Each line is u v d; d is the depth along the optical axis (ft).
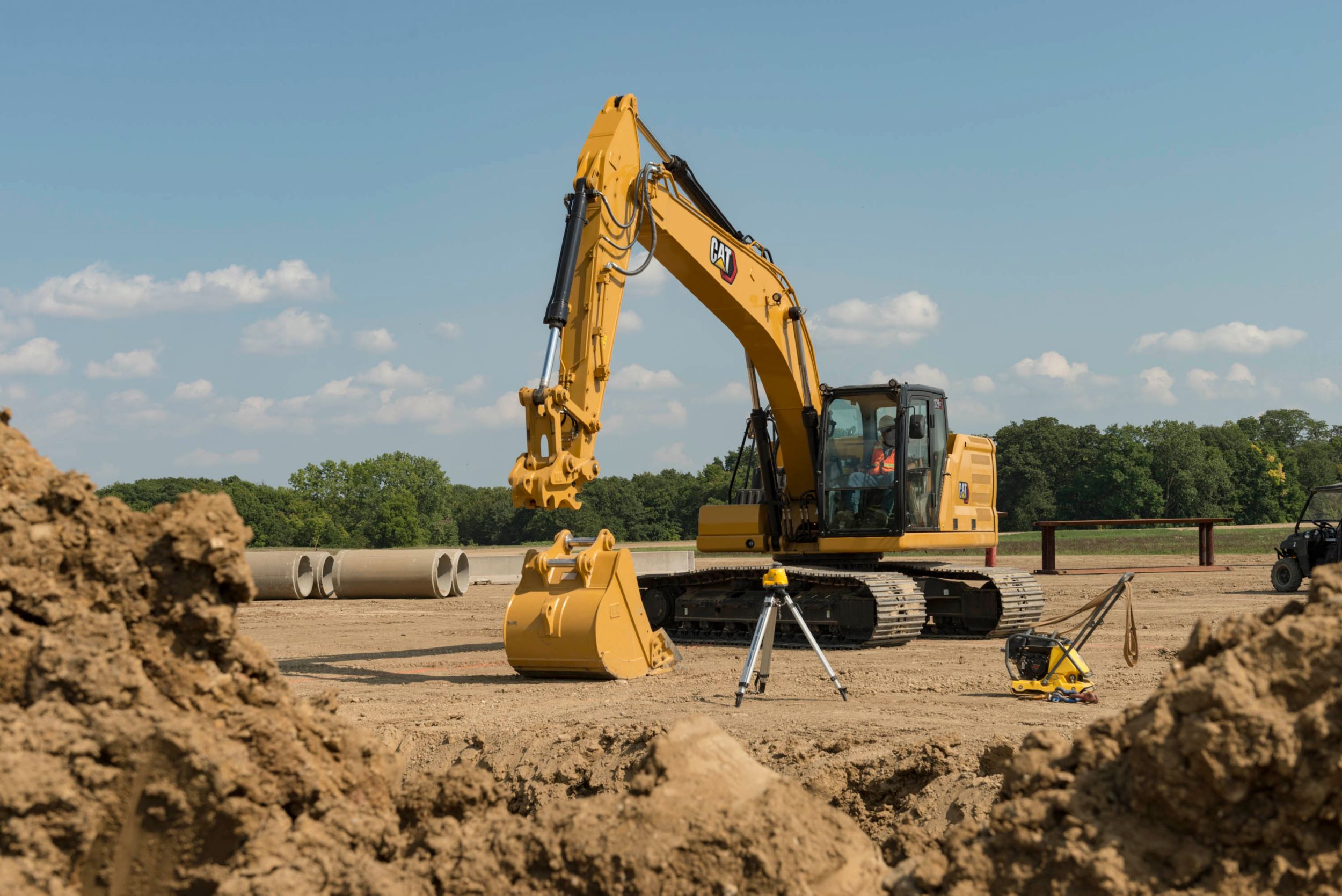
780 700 33.78
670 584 56.08
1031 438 367.66
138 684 13.76
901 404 52.54
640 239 43.34
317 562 90.17
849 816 21.86
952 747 22.85
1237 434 409.49
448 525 394.32
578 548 41.50
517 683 38.42
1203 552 110.42
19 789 12.09
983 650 48.24
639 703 33.42
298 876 13.24
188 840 13.26
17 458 15.20
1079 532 251.60
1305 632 13.21
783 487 57.36
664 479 372.17
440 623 68.39
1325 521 79.05
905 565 57.47
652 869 13.71
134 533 14.99
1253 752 12.44
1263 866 12.66
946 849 14.57
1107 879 12.59
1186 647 14.87
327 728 15.76
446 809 17.42
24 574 14.15
